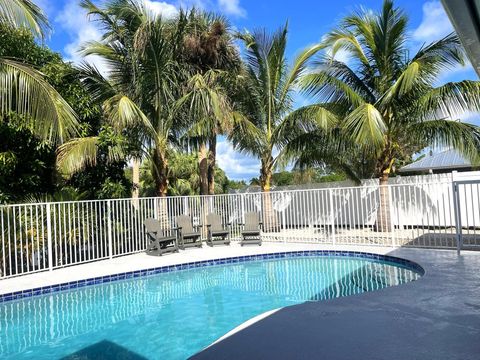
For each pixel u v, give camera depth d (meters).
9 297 7.12
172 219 12.15
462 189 13.13
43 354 4.84
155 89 11.45
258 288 7.79
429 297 5.23
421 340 3.73
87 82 11.99
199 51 13.26
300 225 16.03
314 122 12.63
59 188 11.73
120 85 12.16
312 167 15.45
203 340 5.12
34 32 6.48
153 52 10.92
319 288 7.59
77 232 9.86
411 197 14.12
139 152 11.95
